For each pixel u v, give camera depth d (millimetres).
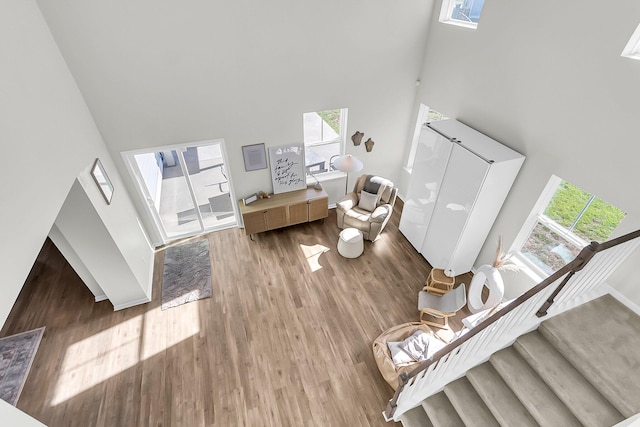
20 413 1692
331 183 6395
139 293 4582
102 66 3855
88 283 4516
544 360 2822
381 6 4695
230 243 5801
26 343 4164
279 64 4664
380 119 5906
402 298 4801
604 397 2564
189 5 3836
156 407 3543
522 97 3826
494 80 4164
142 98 4246
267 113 5047
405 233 5898
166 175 7730
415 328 4125
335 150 6367
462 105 4805
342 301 4738
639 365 2658
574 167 3420
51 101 3072
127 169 4750
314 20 4484
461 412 2830
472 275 5180
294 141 5531
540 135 3699
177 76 4250
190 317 4492
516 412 2676
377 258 5516
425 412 3188
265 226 5738
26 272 2199
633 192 2959
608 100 2988
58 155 2947
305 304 4688
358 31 4797
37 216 2428
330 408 3545
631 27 2711
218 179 7543
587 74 3111
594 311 3107
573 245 3719
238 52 4355
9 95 2381
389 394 3668
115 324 4398
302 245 5762
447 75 4980
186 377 3807
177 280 5059
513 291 4504
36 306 4645
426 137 4734
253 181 5691
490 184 3949
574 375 2717
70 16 3453
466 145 4141
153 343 4168
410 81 5637
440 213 4801
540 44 3494
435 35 5047
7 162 2168
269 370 3875
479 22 4184
